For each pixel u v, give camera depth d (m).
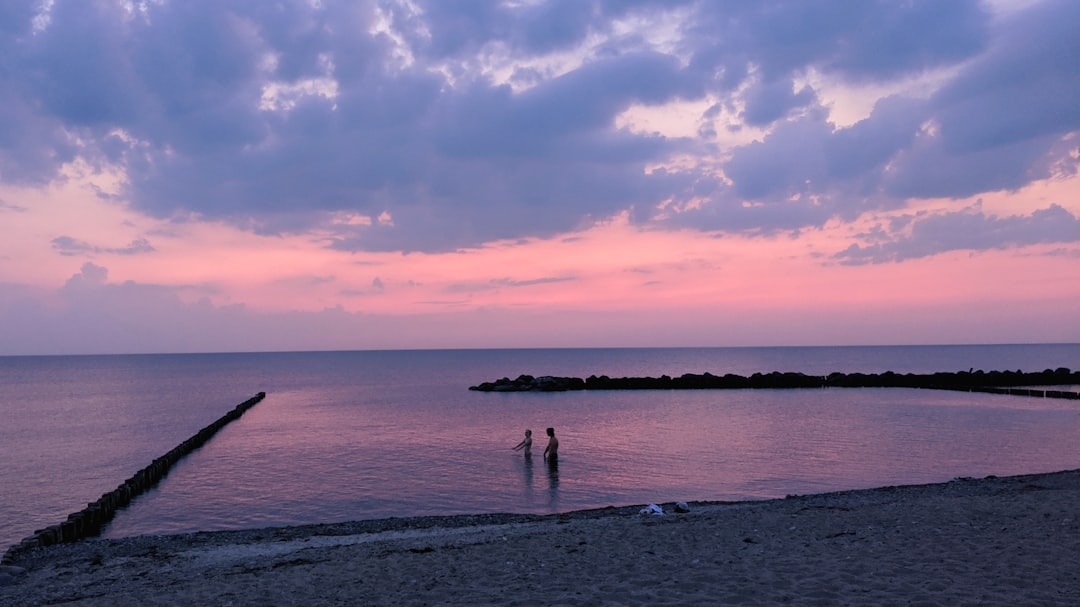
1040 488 21.70
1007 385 86.19
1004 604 8.12
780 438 40.09
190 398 87.81
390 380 125.31
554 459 33.28
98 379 143.62
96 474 34.31
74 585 13.72
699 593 9.20
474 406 67.12
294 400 80.25
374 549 15.02
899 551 11.09
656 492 26.00
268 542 17.97
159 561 15.74
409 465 32.94
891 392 77.19
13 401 83.56
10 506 27.06
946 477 28.16
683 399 71.06
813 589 9.07
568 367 177.00
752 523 15.09
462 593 10.07
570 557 12.20
